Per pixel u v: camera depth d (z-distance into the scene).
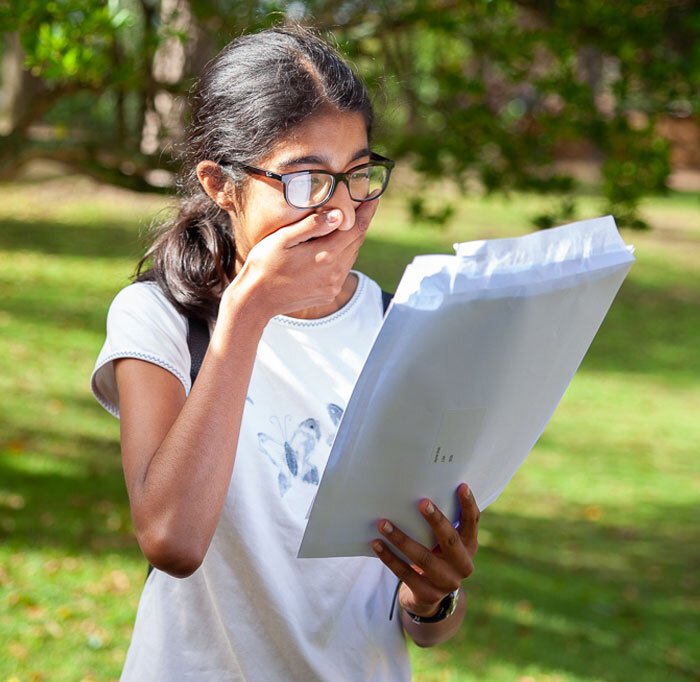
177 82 5.33
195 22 5.22
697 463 10.34
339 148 1.57
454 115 6.09
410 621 1.85
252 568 1.68
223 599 1.69
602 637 6.05
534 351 1.59
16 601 5.30
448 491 1.66
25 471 7.44
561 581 6.93
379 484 1.58
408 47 6.23
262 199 1.59
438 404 1.54
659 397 12.67
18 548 6.03
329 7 5.54
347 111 1.58
